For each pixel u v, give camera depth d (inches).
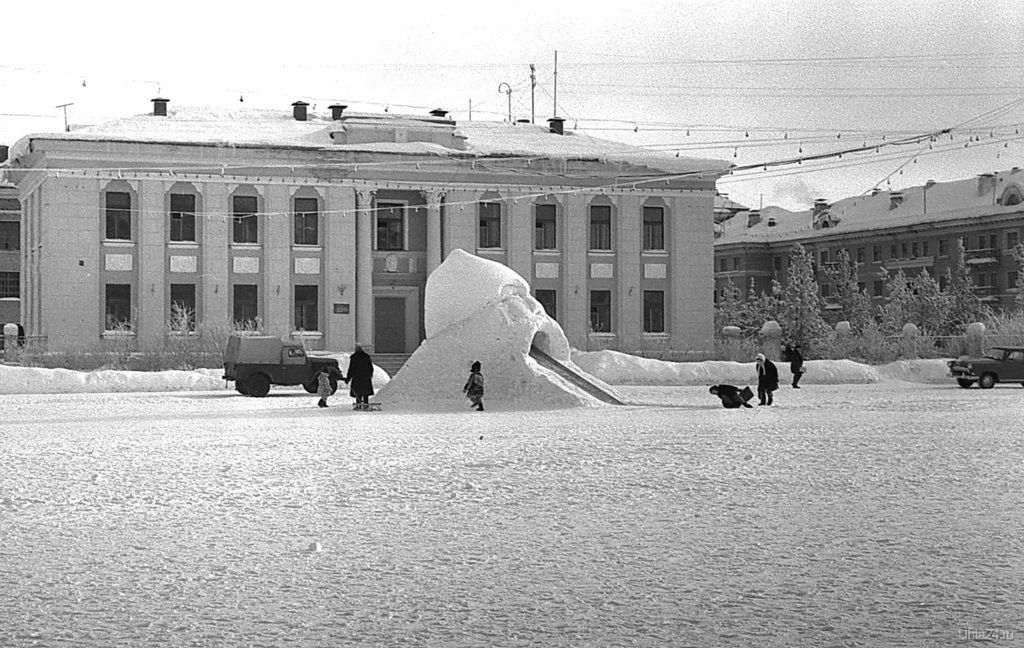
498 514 577.9
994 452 880.9
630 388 2178.9
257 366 1919.3
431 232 2871.6
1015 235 3993.6
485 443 960.9
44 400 1756.9
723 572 443.5
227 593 412.8
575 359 2390.5
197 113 2972.4
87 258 2682.1
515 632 362.9
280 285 2795.3
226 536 518.3
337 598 405.4
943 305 3698.3
